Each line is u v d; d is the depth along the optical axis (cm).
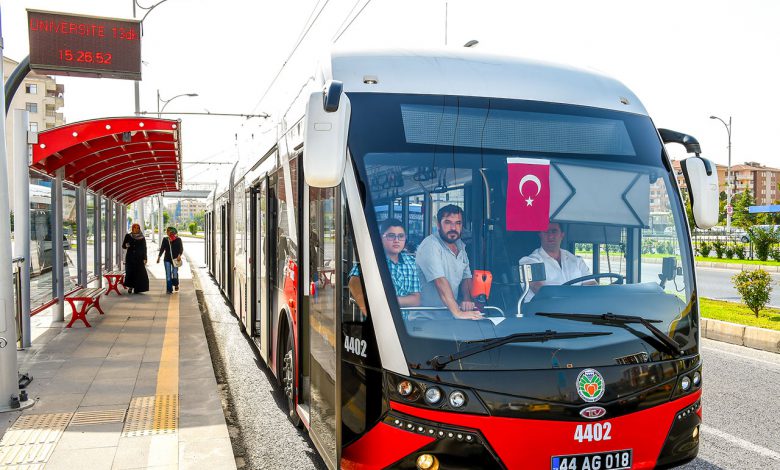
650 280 398
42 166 999
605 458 354
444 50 441
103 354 853
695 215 429
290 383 582
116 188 1772
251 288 871
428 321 354
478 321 358
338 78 397
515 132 398
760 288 1167
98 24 848
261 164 786
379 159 375
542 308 368
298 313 523
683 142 447
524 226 383
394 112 388
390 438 345
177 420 571
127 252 1574
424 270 363
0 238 596
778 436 573
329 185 344
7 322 598
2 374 596
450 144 387
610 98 434
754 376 784
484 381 342
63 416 580
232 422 632
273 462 527
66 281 1213
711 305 1373
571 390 348
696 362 387
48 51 830
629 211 404
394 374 345
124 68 857
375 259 359
